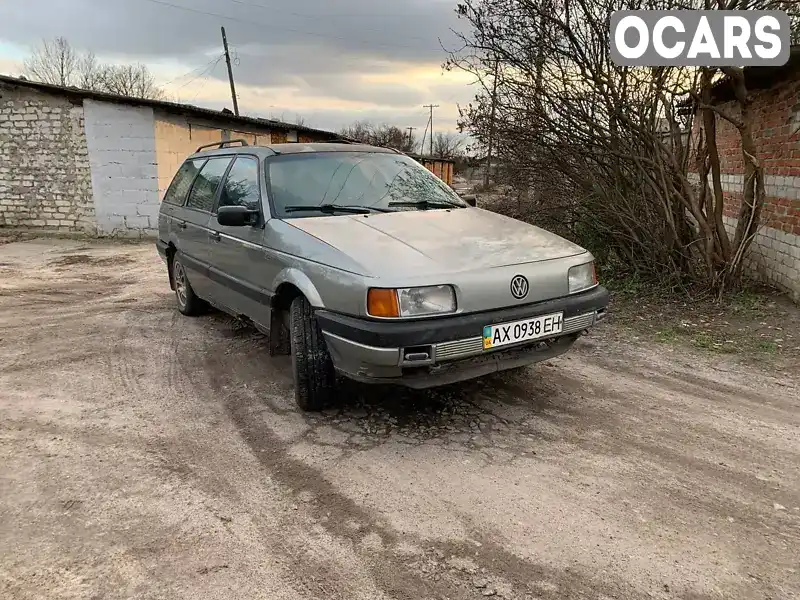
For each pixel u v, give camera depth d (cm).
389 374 314
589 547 246
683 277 676
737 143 809
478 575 231
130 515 274
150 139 1341
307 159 451
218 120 1608
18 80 1267
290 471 311
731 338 524
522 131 720
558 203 808
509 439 342
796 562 235
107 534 260
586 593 221
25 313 651
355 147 492
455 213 425
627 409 381
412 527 262
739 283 659
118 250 1179
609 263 778
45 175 1348
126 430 361
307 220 389
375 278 312
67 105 1308
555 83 667
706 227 628
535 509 272
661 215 671
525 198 877
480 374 336
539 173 799
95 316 635
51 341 544
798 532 254
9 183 1359
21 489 296
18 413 387
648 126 630
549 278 347
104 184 1345
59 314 646
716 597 218
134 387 430
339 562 240
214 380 441
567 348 373
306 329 361
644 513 268
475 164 926
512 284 332
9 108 1319
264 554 246
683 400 395
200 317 623
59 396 414
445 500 281
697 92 614
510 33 664
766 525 259
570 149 704
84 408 394
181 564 240
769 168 677
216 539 256
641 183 679
